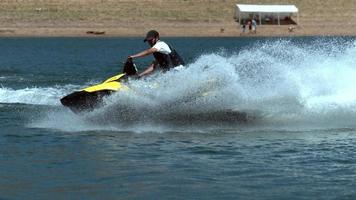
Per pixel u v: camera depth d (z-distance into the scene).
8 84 56.59
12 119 37.78
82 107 33.53
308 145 29.53
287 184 22.77
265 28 197.62
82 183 22.95
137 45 147.75
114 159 26.75
